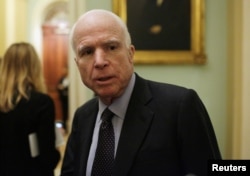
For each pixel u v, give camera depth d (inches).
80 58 35.1
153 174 33.1
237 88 84.4
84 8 87.7
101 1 89.2
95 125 41.9
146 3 89.7
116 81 34.6
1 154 61.7
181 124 34.3
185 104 35.2
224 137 91.4
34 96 63.7
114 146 36.5
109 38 33.4
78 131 44.5
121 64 34.6
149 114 35.5
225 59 91.0
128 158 33.8
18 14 167.9
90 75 34.5
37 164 62.8
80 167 39.9
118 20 35.2
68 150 46.7
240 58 83.7
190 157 33.2
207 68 91.2
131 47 37.5
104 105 38.5
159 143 33.8
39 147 62.8
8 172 61.0
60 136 72.3
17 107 62.0
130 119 36.1
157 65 90.7
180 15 90.0
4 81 64.2
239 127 84.2
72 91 90.8
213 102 91.6
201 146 33.7
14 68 65.1
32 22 234.5
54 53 272.7
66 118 251.1
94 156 38.7
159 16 89.9
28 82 65.2
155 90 38.1
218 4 90.7
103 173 36.0
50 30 266.5
